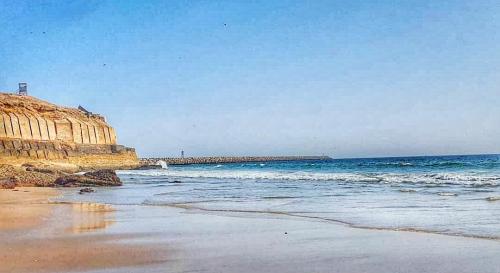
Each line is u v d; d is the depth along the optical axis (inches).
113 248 417.1
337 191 1090.1
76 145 4010.8
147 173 3235.7
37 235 494.6
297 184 1433.3
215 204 846.5
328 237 466.6
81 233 508.1
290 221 594.9
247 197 989.8
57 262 361.4
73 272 330.3
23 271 334.0
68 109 4537.4
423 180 1395.2
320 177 1818.4
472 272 319.0
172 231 519.8
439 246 408.5
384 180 1462.8
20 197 1082.1
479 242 422.9
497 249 390.3
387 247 408.5
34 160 3321.9
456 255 370.6
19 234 502.3
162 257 377.7
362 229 514.3
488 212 629.3
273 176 2097.7
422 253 380.8
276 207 770.2
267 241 448.8
